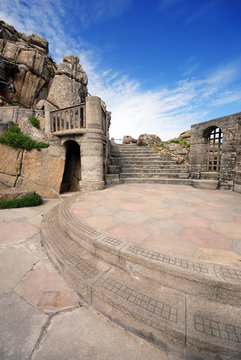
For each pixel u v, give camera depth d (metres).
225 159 7.41
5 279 2.65
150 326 1.73
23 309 2.12
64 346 1.72
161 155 11.80
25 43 16.78
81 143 7.04
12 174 7.61
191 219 3.63
